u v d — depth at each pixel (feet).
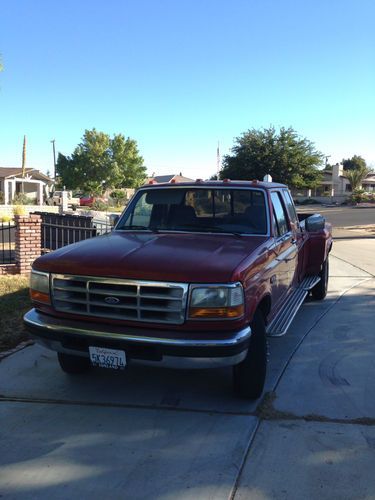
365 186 279.49
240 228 15.88
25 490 9.73
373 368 15.98
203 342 11.30
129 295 11.73
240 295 11.59
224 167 176.14
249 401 13.51
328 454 10.89
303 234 21.59
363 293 27.43
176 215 16.61
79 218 37.81
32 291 13.19
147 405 13.34
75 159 192.13
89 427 12.16
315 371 15.71
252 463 10.57
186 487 9.78
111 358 12.08
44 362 16.39
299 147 168.45
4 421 12.47
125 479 10.05
